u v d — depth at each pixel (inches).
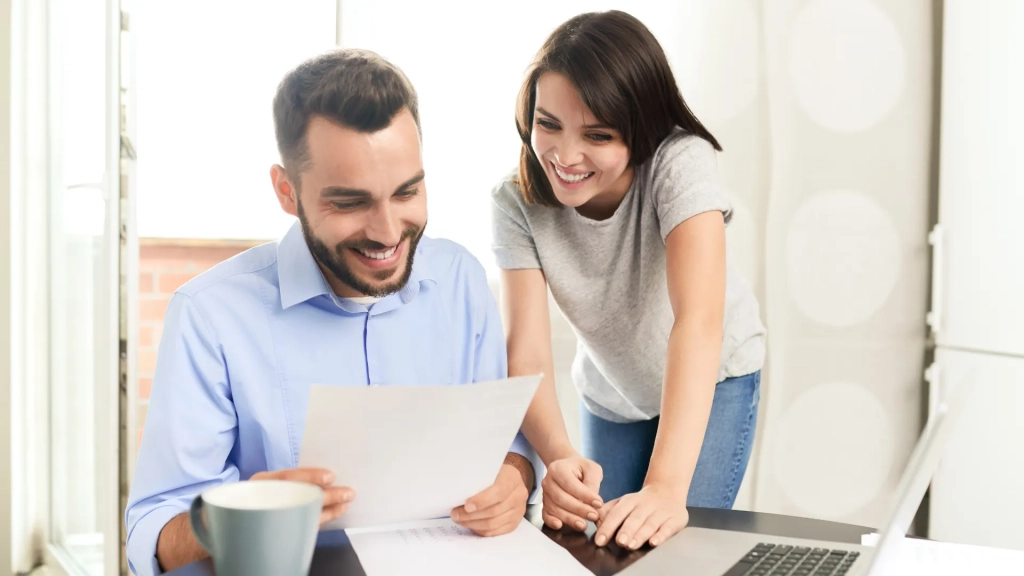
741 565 30.3
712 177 47.6
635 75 44.7
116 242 74.6
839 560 30.7
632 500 35.8
